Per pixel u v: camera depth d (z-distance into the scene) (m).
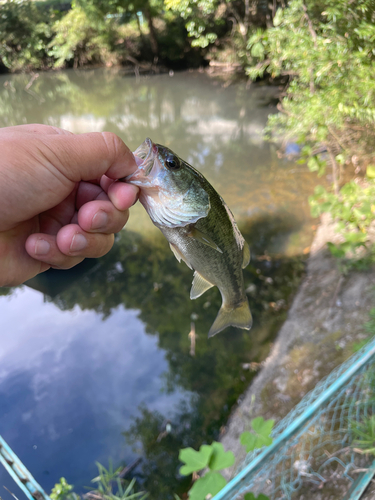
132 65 22.31
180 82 18.45
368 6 5.63
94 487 3.65
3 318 5.96
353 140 7.20
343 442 2.85
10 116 15.48
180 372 4.73
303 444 2.91
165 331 5.39
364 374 2.91
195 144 11.23
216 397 4.29
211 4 10.41
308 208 7.43
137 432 4.11
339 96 5.32
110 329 5.57
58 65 23.06
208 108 14.05
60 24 21.50
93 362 5.04
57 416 4.41
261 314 5.28
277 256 6.39
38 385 4.80
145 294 6.15
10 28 21.44
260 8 14.07
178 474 3.62
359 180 7.05
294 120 6.26
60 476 3.80
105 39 21.72
